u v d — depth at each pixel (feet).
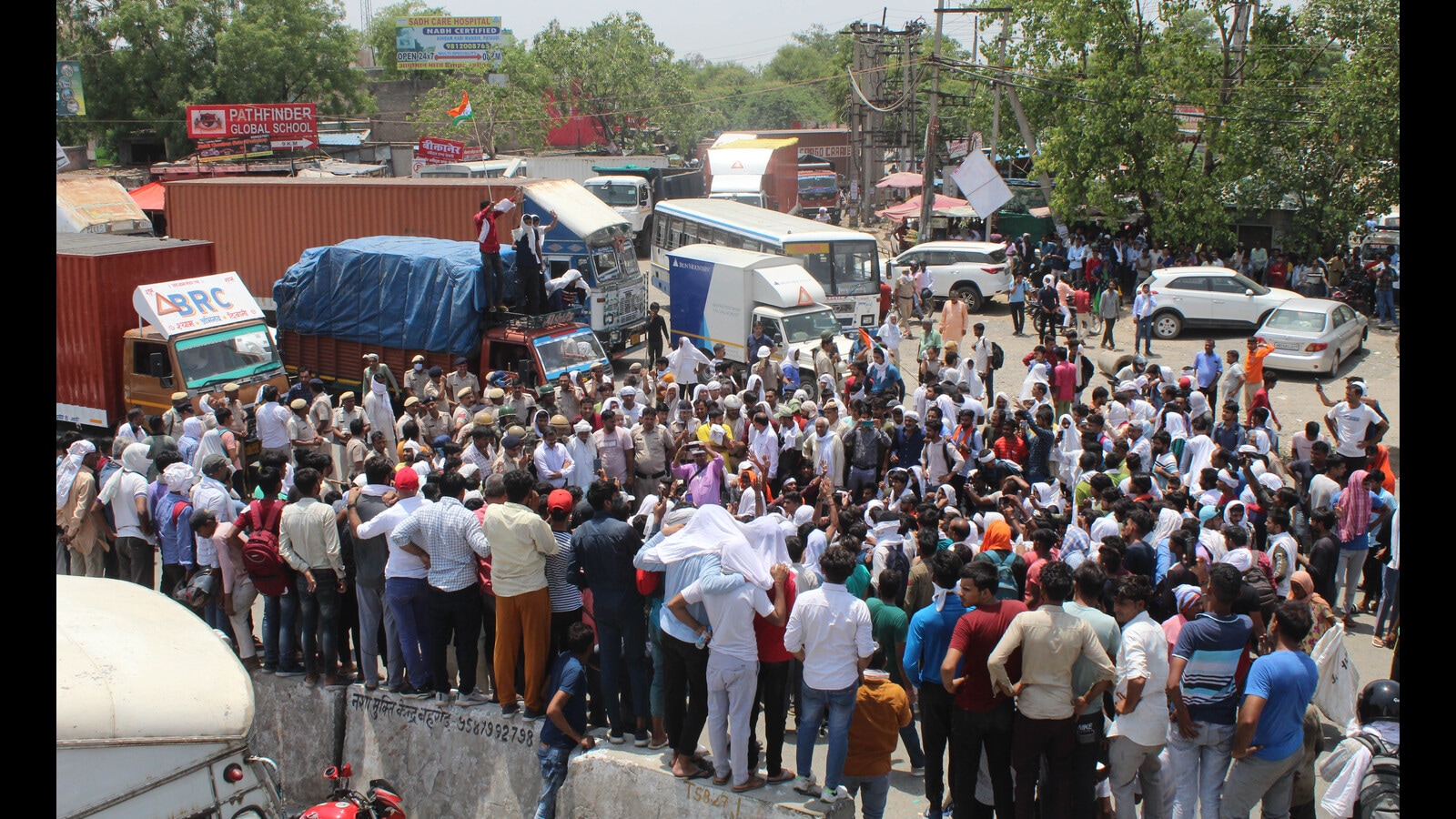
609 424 44.55
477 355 61.93
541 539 25.13
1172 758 22.22
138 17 166.91
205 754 19.22
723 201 101.55
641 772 23.77
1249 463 38.91
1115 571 27.73
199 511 30.30
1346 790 19.52
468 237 80.23
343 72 187.01
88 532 37.17
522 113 189.47
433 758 27.20
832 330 69.82
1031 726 20.75
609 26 208.44
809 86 394.52
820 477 40.27
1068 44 104.01
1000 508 36.58
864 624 22.31
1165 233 102.22
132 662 19.39
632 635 25.03
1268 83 98.73
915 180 147.74
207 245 63.00
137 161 174.60
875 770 22.76
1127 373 56.03
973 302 98.89
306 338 66.80
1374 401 47.47
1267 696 20.54
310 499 27.96
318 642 28.94
